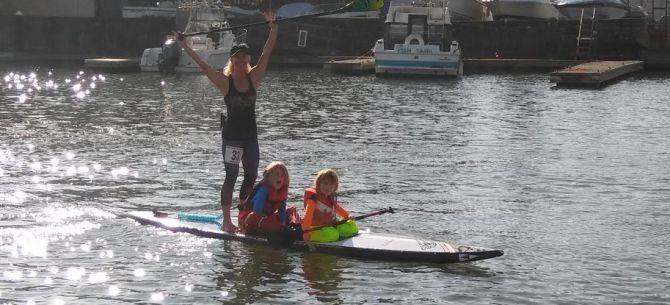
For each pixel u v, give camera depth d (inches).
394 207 544.7
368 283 394.6
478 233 482.3
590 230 490.3
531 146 792.3
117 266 417.4
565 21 2032.5
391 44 1792.6
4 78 1576.0
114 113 1042.1
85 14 2223.2
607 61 1903.3
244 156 466.3
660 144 809.5
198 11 1871.3
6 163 680.4
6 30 2128.4
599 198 573.0
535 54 2053.4
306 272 409.1
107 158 709.3
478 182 623.8
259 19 2133.4
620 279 403.5
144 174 642.8
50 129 884.0
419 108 1125.7
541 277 405.7
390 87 1467.8
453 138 844.6
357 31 2122.3
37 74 1699.1
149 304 368.8
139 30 2133.4
